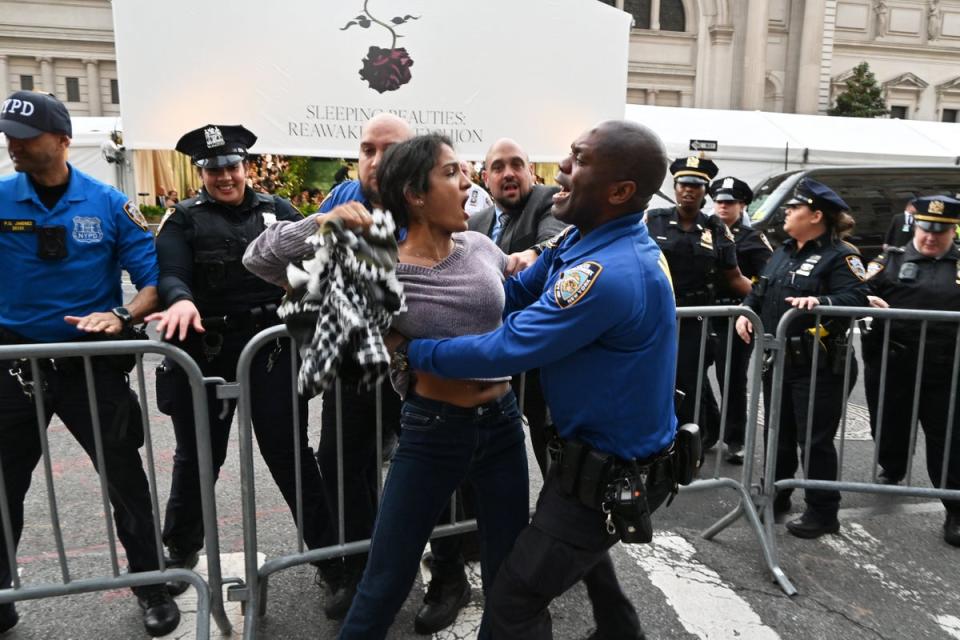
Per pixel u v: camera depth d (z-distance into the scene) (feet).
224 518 10.94
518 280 6.82
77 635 7.88
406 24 27.04
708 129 45.73
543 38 28.81
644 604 8.61
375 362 4.89
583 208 5.41
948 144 48.75
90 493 11.84
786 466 11.39
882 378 10.26
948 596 8.92
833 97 116.57
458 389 5.90
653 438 5.68
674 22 108.78
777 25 110.73
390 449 12.44
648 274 5.31
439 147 5.61
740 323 12.14
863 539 10.45
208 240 8.31
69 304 7.58
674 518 11.21
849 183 29.22
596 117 30.14
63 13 96.22
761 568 9.55
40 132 7.07
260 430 8.45
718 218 13.58
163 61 24.56
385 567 6.06
